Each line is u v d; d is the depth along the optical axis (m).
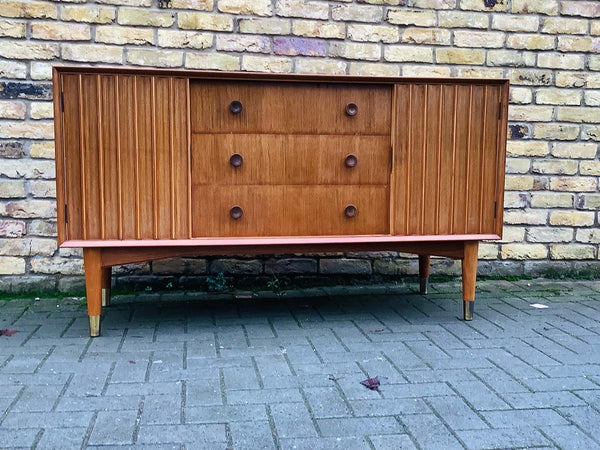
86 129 2.58
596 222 4.11
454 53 3.86
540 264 4.11
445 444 1.70
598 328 2.94
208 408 1.92
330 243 2.81
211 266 3.77
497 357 2.47
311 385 2.13
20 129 3.43
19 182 3.47
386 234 2.89
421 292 3.71
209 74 2.62
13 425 1.78
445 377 2.23
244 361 2.39
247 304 3.44
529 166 4.03
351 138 2.82
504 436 1.75
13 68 3.39
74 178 2.59
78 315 3.12
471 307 3.06
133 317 3.11
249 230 2.76
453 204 2.92
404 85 2.82
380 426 1.81
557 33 3.95
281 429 1.78
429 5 3.80
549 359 2.45
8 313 3.15
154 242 2.65
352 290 3.76
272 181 2.76
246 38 3.61
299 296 3.66
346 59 3.74
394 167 2.86
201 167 2.70
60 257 3.56
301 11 3.65
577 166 4.07
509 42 3.91
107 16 3.46
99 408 1.92
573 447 1.69
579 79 4.01
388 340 2.71
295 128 2.76
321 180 2.81
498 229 2.94
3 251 3.50
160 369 2.29
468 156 2.90
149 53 3.52
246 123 2.72
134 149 2.62
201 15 3.55
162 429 1.77
